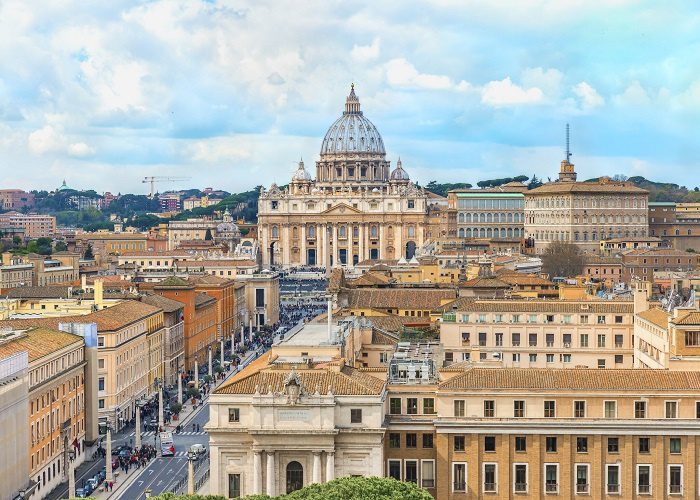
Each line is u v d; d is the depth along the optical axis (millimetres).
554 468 181875
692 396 180750
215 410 182000
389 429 183500
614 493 181375
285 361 199750
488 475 182500
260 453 179875
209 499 162125
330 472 179375
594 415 181500
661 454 180625
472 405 182500
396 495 158875
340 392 180875
